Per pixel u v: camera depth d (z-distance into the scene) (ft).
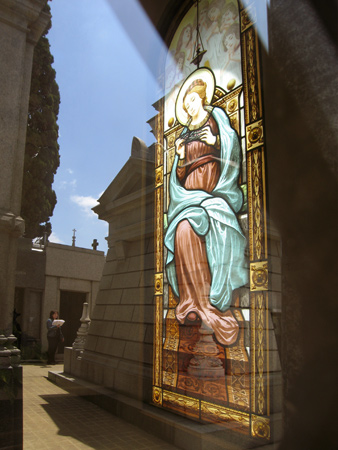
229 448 7.75
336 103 6.70
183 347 9.78
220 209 10.16
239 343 9.04
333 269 6.48
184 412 8.25
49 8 7.58
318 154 6.84
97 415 6.60
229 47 10.76
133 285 8.83
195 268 10.39
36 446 5.48
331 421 6.13
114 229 8.62
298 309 6.75
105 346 7.54
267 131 8.16
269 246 8.65
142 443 6.66
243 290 9.25
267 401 8.03
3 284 6.32
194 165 11.14
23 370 6.27
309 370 6.47
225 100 10.65
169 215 10.81
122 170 9.14
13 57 7.12
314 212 6.79
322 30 6.98
